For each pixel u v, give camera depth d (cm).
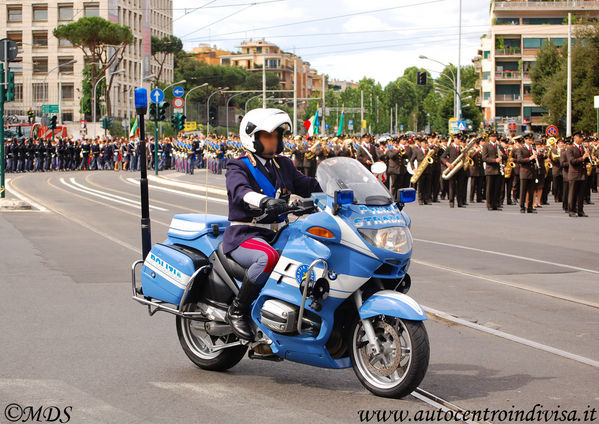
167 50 11019
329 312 498
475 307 810
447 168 2239
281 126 545
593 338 682
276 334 520
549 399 509
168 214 1886
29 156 4469
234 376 568
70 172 4422
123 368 583
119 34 8212
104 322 738
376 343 498
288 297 511
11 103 9269
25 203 2005
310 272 495
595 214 1989
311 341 505
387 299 486
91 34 8112
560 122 5888
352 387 538
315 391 528
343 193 483
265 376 569
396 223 496
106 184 3194
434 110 12300
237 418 468
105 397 511
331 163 521
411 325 488
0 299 846
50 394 517
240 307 538
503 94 10162
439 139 2445
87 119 8319
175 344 659
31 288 911
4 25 9344
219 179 3650
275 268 519
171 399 508
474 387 535
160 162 4822
